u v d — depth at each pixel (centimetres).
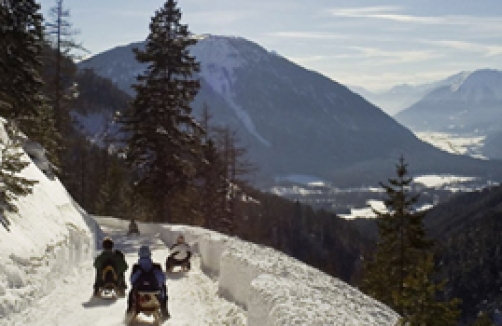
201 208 4466
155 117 3850
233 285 1247
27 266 1252
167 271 1709
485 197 12781
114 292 1367
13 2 3050
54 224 1698
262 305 818
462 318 7194
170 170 3866
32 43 3153
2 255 1166
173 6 3894
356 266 9988
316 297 853
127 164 3906
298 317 677
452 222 11894
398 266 2705
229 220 4509
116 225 4328
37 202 1728
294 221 11469
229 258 1298
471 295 7469
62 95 4256
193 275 1647
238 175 4431
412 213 2769
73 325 1036
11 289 1106
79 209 2678
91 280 1531
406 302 1354
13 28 3023
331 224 11700
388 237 2770
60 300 1234
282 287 875
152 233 3528
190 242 2292
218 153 4462
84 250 1923
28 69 3112
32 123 3188
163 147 3825
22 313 1073
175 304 1237
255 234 4969
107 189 6234
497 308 6844
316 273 1267
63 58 4206
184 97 3931
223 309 1152
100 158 7050
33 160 2575
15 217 1425
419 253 2700
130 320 1052
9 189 1442
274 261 1289
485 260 7750
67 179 5541
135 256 2180
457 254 8319
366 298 1073
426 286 1358
